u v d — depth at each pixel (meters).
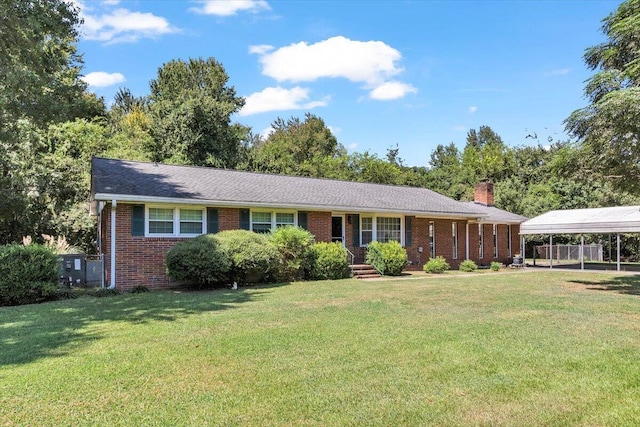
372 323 7.76
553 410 4.04
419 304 10.01
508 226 26.81
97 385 4.68
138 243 13.62
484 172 43.91
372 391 4.49
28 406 4.14
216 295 11.67
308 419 3.85
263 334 6.92
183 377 4.93
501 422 3.80
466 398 4.31
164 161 29.58
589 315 8.61
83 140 23.80
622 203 29.22
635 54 13.04
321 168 42.78
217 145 33.53
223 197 15.16
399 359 5.57
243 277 14.20
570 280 16.23
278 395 4.39
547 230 23.41
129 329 7.38
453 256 23.22
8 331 7.33
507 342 6.41
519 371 5.12
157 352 5.92
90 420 3.84
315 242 17.08
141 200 13.42
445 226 22.94
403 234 20.80
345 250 16.98
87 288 13.09
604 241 30.95
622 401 4.25
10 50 12.90
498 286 13.97
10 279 10.59
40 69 13.76
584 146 13.05
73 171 20.86
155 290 13.27
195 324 7.73
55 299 11.44
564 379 4.86
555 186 33.72
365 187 23.03
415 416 3.90
